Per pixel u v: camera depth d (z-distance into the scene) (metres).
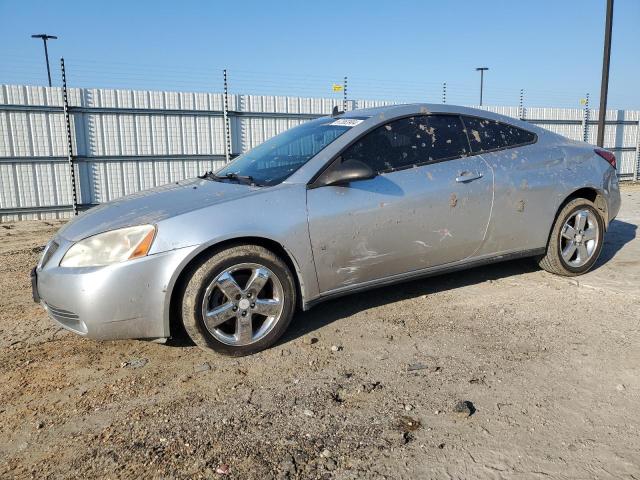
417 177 4.07
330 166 3.82
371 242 3.88
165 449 2.56
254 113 13.19
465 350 3.54
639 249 6.10
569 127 17.55
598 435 2.57
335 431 2.66
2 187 10.98
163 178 12.40
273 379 3.23
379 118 4.14
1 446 2.65
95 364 3.52
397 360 3.42
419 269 4.19
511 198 4.46
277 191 3.65
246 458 2.47
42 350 3.78
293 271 3.73
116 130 11.79
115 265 3.24
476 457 2.44
